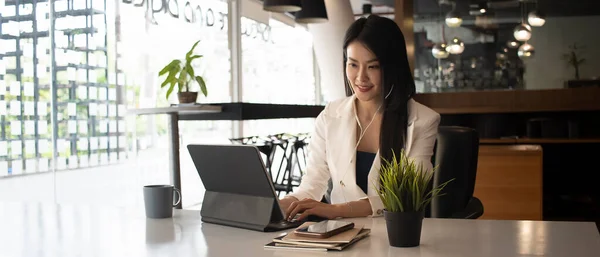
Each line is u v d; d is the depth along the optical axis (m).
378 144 2.21
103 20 4.98
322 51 7.23
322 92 11.45
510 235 1.51
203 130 6.90
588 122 6.64
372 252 1.35
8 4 4.11
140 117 5.49
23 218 1.88
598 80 7.85
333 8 7.02
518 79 7.97
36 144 4.34
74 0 4.68
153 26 5.68
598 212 6.38
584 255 1.29
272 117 3.84
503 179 4.59
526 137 6.61
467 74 8.02
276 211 1.66
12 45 4.14
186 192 6.43
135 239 1.54
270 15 8.80
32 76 4.30
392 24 2.11
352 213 1.86
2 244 1.50
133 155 5.37
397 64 2.11
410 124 2.15
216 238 1.54
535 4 7.89
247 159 1.63
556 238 1.47
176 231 1.64
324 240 1.39
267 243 1.46
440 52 7.90
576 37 7.89
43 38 4.39
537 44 7.97
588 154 6.49
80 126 4.73
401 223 1.39
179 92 3.69
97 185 4.91
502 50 7.96
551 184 6.58
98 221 1.82
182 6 6.21
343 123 2.27
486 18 7.96
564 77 7.93
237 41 7.52
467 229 1.60
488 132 6.81
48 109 4.44
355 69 2.12
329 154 2.28
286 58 9.52
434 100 6.74
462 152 2.52
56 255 1.38
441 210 2.51
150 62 5.62
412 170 1.43
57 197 4.50
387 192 1.41
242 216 1.69
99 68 4.94
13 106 4.15
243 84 7.77
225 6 7.22
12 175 4.14
